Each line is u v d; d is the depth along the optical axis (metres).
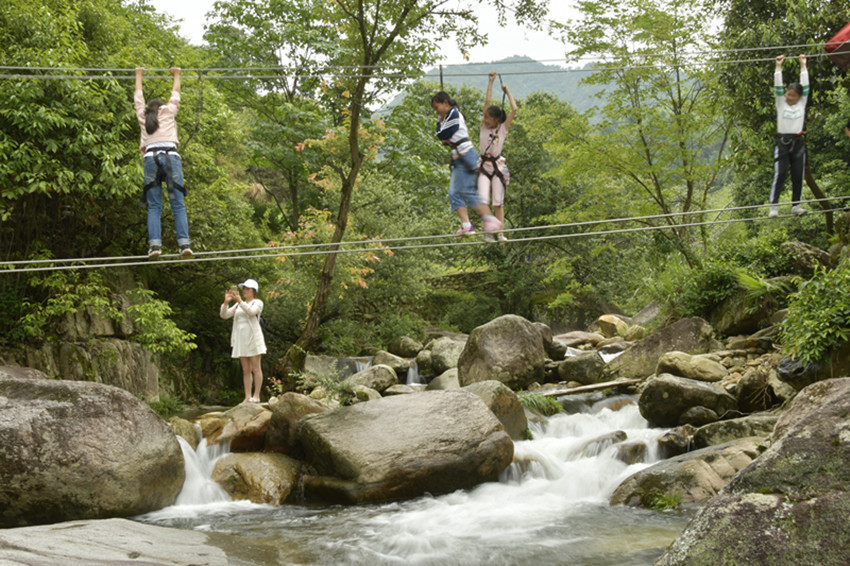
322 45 20.83
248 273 16.56
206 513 7.05
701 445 7.98
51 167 10.30
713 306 13.08
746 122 14.53
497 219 6.95
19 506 6.30
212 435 8.60
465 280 29.28
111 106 10.98
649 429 9.45
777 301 11.83
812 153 20.73
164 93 12.45
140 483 6.89
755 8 13.72
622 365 12.52
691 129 15.98
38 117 9.77
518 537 5.98
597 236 26.73
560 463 8.51
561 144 17.50
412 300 22.56
